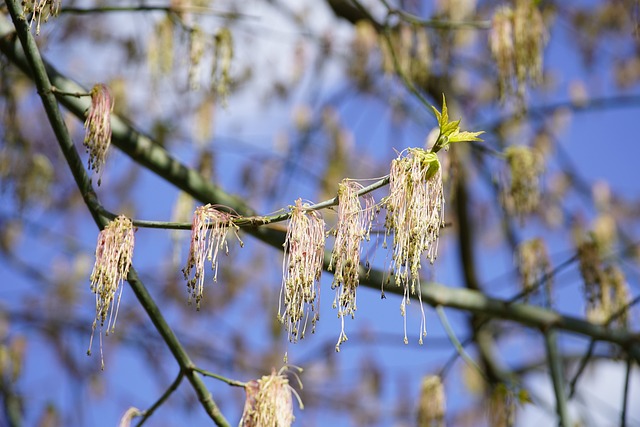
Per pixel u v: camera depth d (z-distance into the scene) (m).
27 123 6.20
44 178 5.25
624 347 4.49
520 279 4.64
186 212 4.34
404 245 2.23
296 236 2.31
